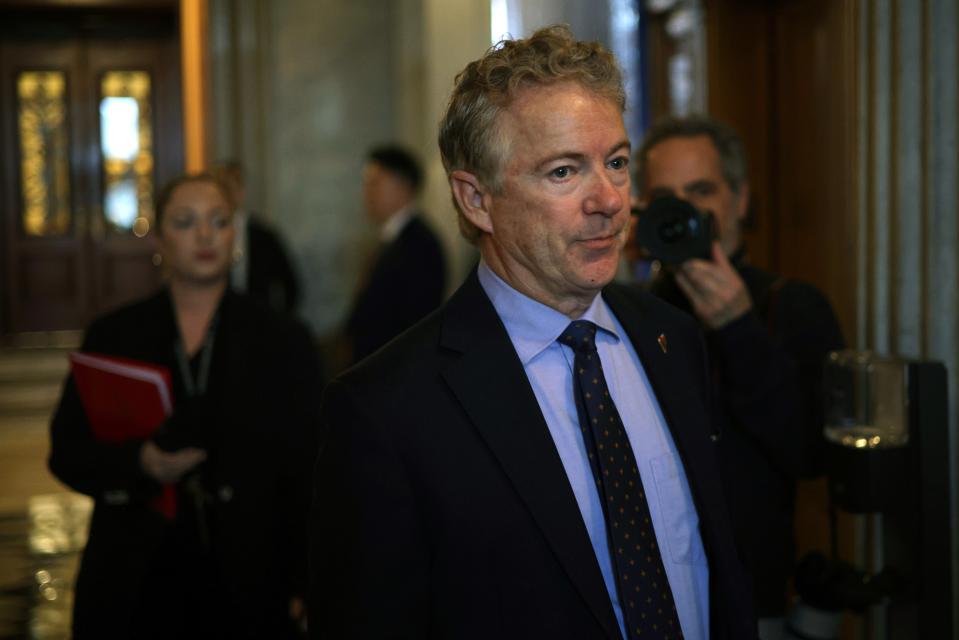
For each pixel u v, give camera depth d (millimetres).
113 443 2150
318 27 7594
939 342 2197
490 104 1245
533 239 1241
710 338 1816
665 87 3963
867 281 2258
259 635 2178
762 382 1766
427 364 1279
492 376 1271
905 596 1828
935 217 2188
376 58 7719
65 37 9500
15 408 7793
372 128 7719
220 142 7410
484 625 1207
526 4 4164
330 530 1244
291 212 7613
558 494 1227
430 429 1233
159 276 9750
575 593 1209
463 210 1326
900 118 2191
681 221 1765
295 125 7586
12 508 5461
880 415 1852
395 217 5270
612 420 1304
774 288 1973
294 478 2266
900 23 2176
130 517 2150
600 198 1210
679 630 1267
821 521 2660
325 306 7680
